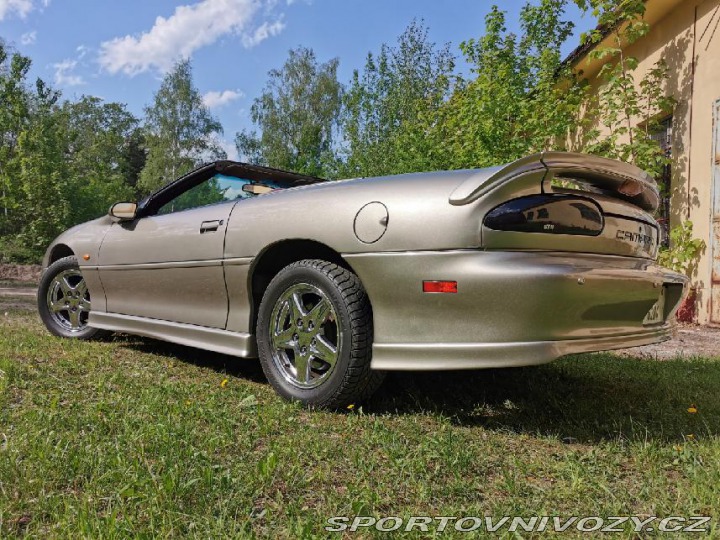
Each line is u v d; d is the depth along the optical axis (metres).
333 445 2.17
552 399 2.90
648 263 2.77
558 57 8.85
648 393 3.14
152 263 3.72
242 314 3.15
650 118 7.89
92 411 2.38
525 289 2.23
